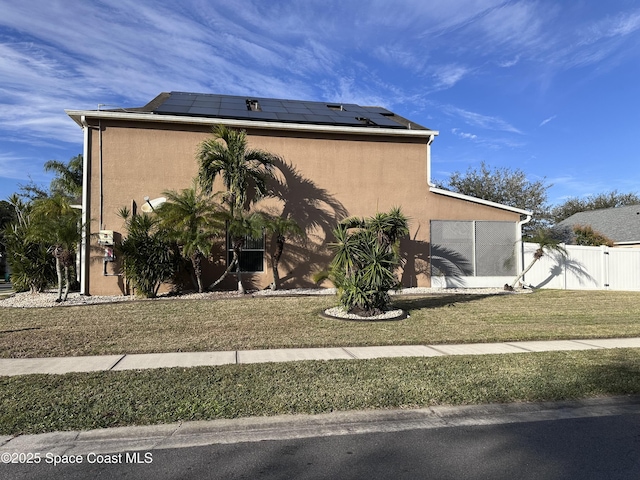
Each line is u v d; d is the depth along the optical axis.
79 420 4.76
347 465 4.00
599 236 26.97
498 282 17.70
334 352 7.92
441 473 3.86
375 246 11.30
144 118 14.82
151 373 6.40
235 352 7.82
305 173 16.31
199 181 14.16
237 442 4.48
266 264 15.80
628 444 4.50
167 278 13.82
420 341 8.75
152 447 4.34
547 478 3.78
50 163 31.30
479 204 17.66
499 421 5.11
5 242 16.53
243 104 18.94
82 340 8.43
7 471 3.86
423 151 17.31
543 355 7.76
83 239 13.52
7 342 8.23
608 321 11.09
